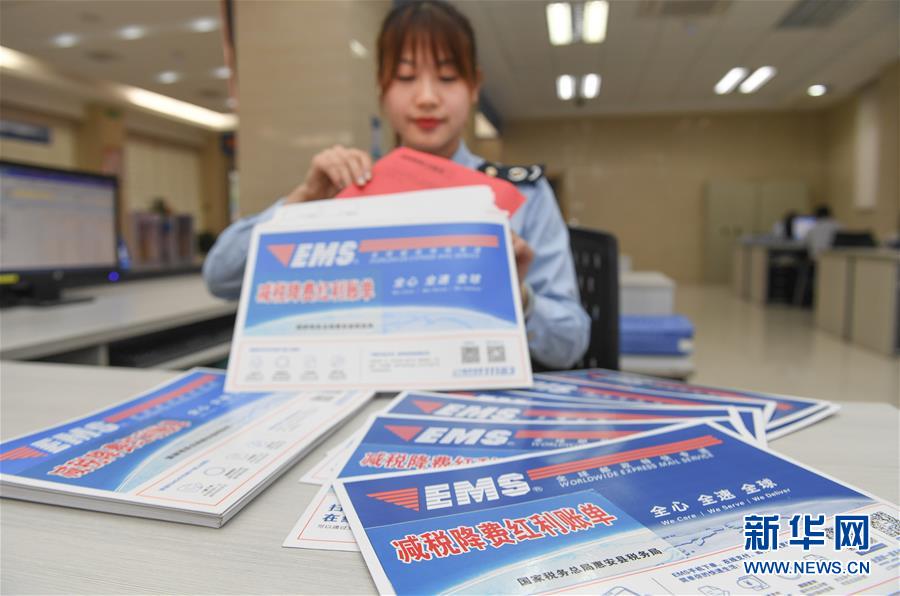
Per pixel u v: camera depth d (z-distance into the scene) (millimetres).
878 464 429
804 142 9453
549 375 722
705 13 5465
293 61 2445
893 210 6852
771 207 9523
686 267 9867
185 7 5090
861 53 6562
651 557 294
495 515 341
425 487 381
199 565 312
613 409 551
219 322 1868
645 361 1981
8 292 1660
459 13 918
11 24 5480
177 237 3391
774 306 6898
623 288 2711
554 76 7555
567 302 928
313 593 287
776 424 513
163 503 358
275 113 2469
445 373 620
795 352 4270
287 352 636
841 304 4840
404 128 939
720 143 9641
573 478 386
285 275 668
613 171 9883
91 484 384
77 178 1785
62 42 5934
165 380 695
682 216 9812
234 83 2500
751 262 7574
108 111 8570
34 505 386
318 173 822
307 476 419
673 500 353
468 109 957
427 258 659
